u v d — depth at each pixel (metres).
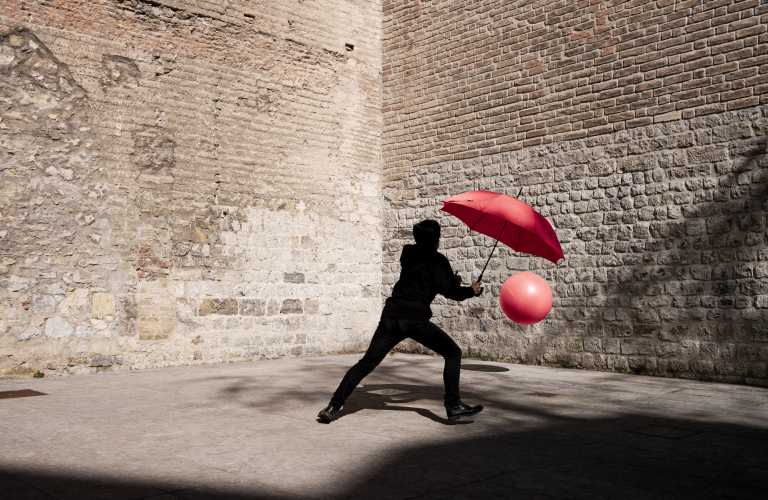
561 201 9.27
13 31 7.83
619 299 8.52
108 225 8.45
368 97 11.76
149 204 8.84
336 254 11.02
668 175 8.15
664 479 3.38
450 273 4.77
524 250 5.64
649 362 8.15
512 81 10.01
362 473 3.43
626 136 8.61
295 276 10.41
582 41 9.16
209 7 9.59
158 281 8.85
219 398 6.04
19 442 4.16
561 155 9.31
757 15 7.46
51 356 7.88
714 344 7.57
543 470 3.54
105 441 4.19
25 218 7.80
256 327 9.86
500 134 10.12
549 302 6.70
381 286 11.69
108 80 8.57
